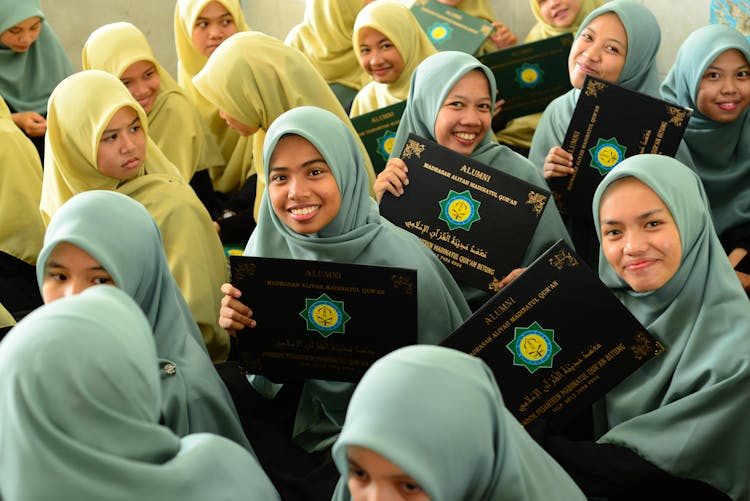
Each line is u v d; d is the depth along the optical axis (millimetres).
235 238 3650
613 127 2953
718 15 4391
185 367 2070
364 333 2188
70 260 1974
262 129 3465
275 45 3404
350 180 2395
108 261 1966
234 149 4309
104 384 1326
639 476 2066
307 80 3412
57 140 3012
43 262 1996
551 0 4758
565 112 3521
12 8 4125
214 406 2061
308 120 2340
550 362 2066
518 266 2574
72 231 1964
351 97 5047
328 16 4957
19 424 1285
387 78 4102
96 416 1316
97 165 2959
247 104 3367
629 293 2285
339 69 5059
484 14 5152
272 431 2328
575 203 3035
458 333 2059
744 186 3412
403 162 2656
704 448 2045
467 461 1334
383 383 1333
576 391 2084
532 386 2076
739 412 2027
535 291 2041
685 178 2184
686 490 2117
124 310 1424
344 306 2164
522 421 2088
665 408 2102
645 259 2137
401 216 2645
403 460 1271
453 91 2969
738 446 2041
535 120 4379
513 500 1415
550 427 2146
